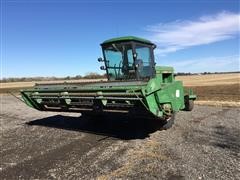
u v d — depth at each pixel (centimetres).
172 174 706
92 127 1257
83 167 769
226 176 688
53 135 1136
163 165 766
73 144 993
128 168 751
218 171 718
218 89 3431
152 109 925
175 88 1122
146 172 722
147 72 1223
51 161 825
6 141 1072
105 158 835
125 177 695
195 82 5856
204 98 2403
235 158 810
